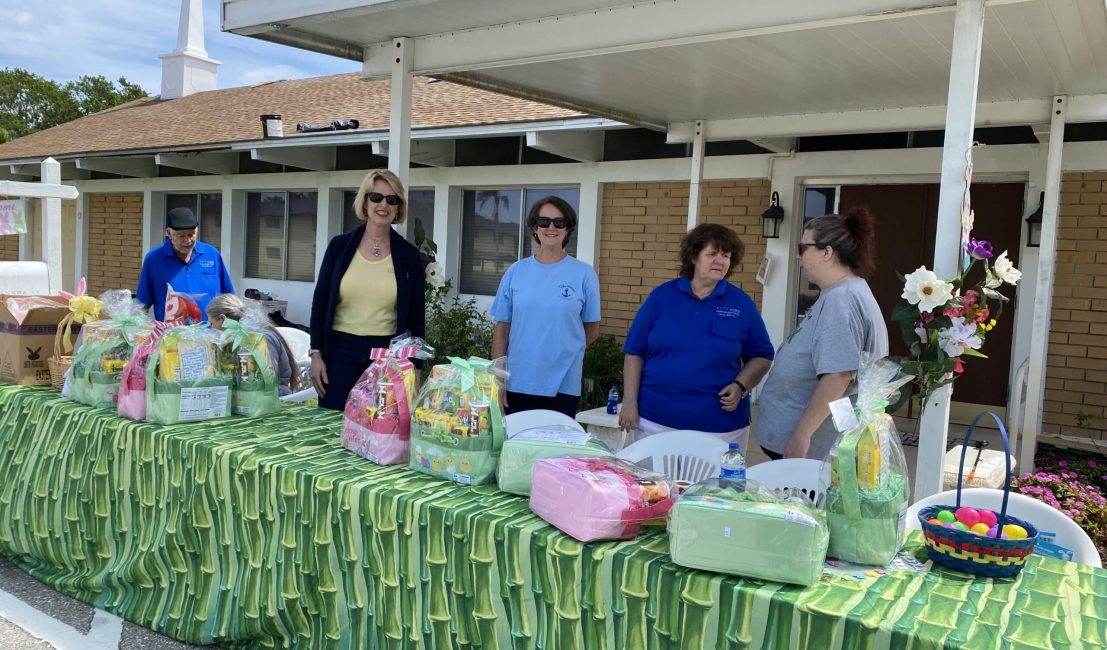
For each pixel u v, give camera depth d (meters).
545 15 3.74
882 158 6.54
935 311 2.40
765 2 3.15
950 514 1.90
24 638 2.89
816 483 2.45
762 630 1.62
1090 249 5.82
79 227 12.73
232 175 10.73
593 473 1.96
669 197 7.62
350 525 2.25
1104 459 5.55
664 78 4.68
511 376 3.57
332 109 11.36
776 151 6.97
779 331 7.07
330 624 2.33
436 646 2.09
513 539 1.94
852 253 2.63
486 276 8.85
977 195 6.49
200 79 16.52
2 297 3.58
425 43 4.23
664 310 3.24
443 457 2.31
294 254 10.52
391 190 3.41
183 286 4.75
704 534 1.70
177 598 2.75
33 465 3.22
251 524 2.50
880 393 1.89
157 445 2.76
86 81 44.41
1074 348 5.92
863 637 1.52
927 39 3.61
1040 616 1.58
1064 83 4.38
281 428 2.92
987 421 6.48
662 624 1.73
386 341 3.52
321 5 3.62
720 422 3.15
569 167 8.08
